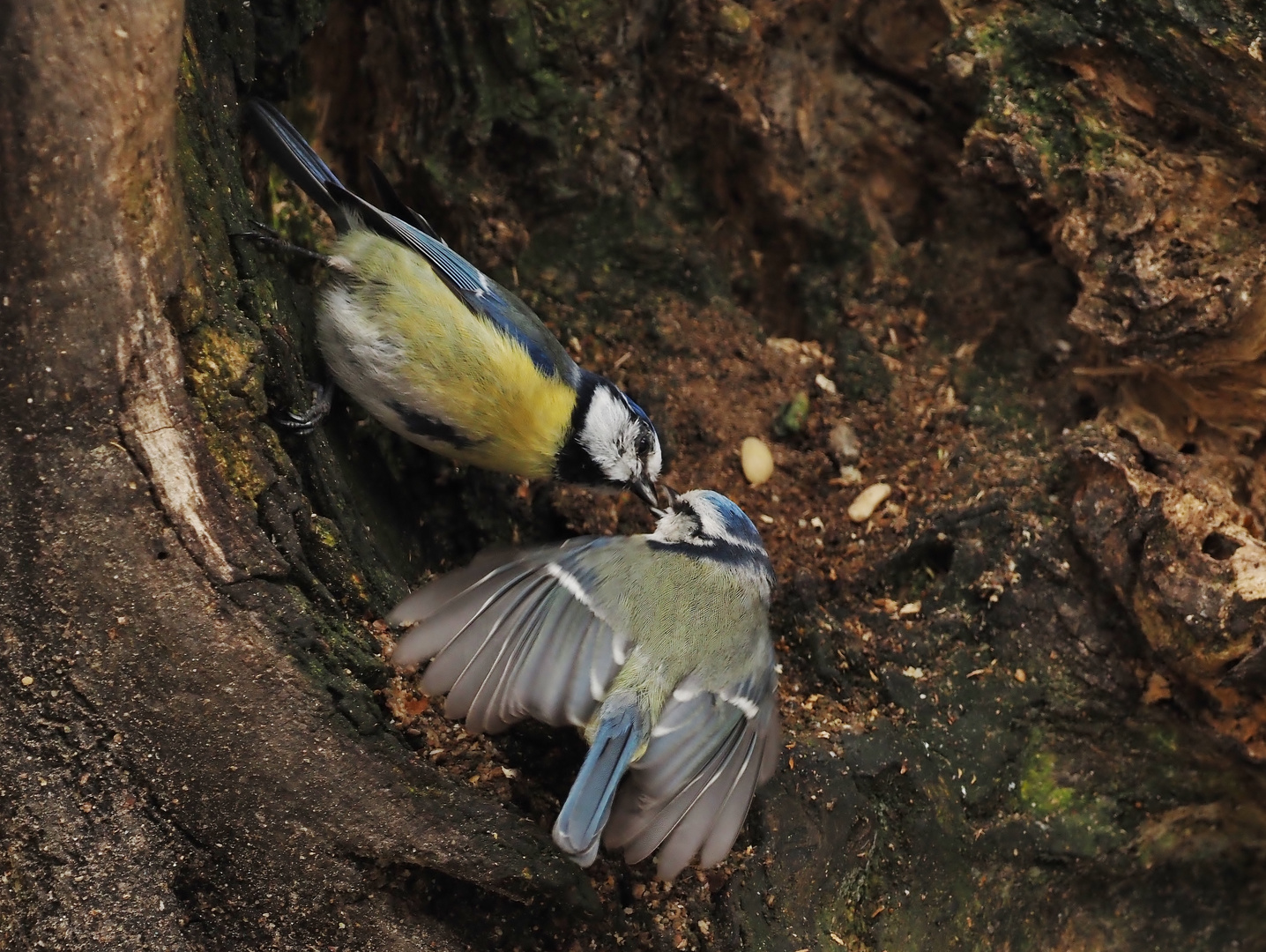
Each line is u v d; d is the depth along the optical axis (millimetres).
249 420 3113
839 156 5168
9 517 2885
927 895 3992
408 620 3020
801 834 3738
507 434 3973
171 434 2961
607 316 5008
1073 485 4355
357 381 3936
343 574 3416
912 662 4242
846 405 4895
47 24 2633
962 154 4871
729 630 3420
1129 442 4234
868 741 3941
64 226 2760
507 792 3465
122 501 2930
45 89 2664
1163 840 4301
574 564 3387
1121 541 4070
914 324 5059
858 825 3850
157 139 2832
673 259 5098
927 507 4508
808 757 3828
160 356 2928
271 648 3057
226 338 3104
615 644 3311
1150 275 4047
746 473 4727
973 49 4363
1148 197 4074
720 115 5035
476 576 3104
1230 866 4418
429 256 3863
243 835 3123
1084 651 4219
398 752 3191
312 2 4055
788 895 3676
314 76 4457
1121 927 4367
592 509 4562
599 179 4922
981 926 4102
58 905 3080
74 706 2994
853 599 4422
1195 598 3848
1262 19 3717
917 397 4871
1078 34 4145
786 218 5191
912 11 4836
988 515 4383
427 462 4402
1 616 2928
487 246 4812
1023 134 4320
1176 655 3986
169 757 3047
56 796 3035
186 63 3281
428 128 4676
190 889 3152
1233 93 3855
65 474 2893
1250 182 3982
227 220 3438
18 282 2777
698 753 3273
